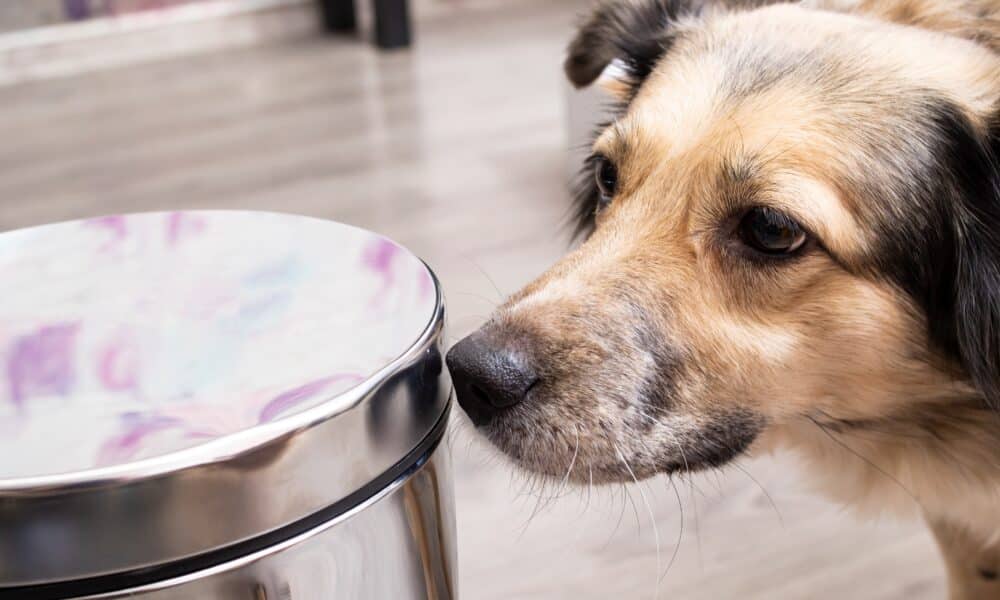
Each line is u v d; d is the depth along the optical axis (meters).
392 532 0.79
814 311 1.16
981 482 1.29
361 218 3.04
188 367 0.78
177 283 0.91
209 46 4.99
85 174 3.49
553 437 1.13
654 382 1.15
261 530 0.70
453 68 4.54
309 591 0.74
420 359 0.79
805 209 1.11
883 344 1.18
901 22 1.35
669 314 1.17
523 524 1.80
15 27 4.59
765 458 1.94
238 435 0.68
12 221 3.11
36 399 0.74
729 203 1.15
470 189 3.22
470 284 2.59
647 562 1.70
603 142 1.31
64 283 0.91
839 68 1.20
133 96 4.34
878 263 1.15
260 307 0.86
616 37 1.58
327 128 3.86
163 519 0.66
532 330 1.14
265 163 3.53
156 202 3.22
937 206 1.18
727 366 1.17
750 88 1.21
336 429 0.71
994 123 1.17
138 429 0.70
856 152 1.15
